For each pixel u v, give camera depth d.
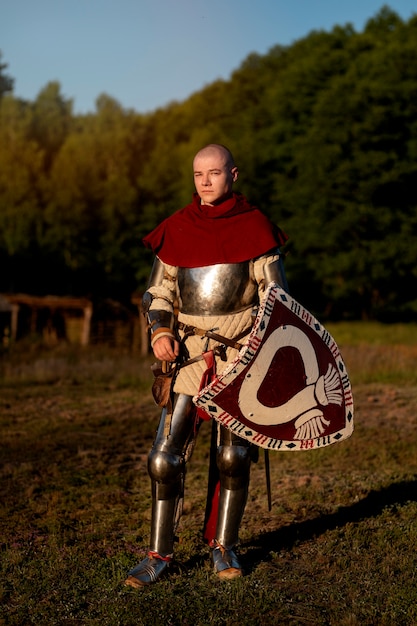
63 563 3.90
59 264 61.25
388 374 13.37
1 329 32.00
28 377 13.45
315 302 53.88
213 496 3.80
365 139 41.94
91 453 6.81
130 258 58.66
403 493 5.30
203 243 3.55
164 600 3.38
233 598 3.42
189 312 3.59
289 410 3.44
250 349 3.34
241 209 3.57
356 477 5.82
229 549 3.69
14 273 61.06
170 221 3.65
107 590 3.53
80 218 60.91
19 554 4.03
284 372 3.42
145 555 4.05
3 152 69.19
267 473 3.87
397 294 50.34
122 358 18.05
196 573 3.71
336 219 42.91
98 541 4.34
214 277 3.54
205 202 3.62
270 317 3.40
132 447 7.18
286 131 46.78
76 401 10.54
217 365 3.54
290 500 5.18
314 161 42.94
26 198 63.97
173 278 3.69
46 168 75.69
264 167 48.00
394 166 42.06
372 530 4.46
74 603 3.41
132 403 10.34
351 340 37.03
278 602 3.39
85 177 63.94
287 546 4.20
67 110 87.81
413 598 3.43
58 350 20.78
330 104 42.53
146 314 3.64
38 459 6.60
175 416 3.57
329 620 3.26
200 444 7.23
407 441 7.21
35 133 83.00
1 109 85.62
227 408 3.37
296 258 46.38
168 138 67.50
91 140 68.62
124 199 58.72
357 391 11.12
